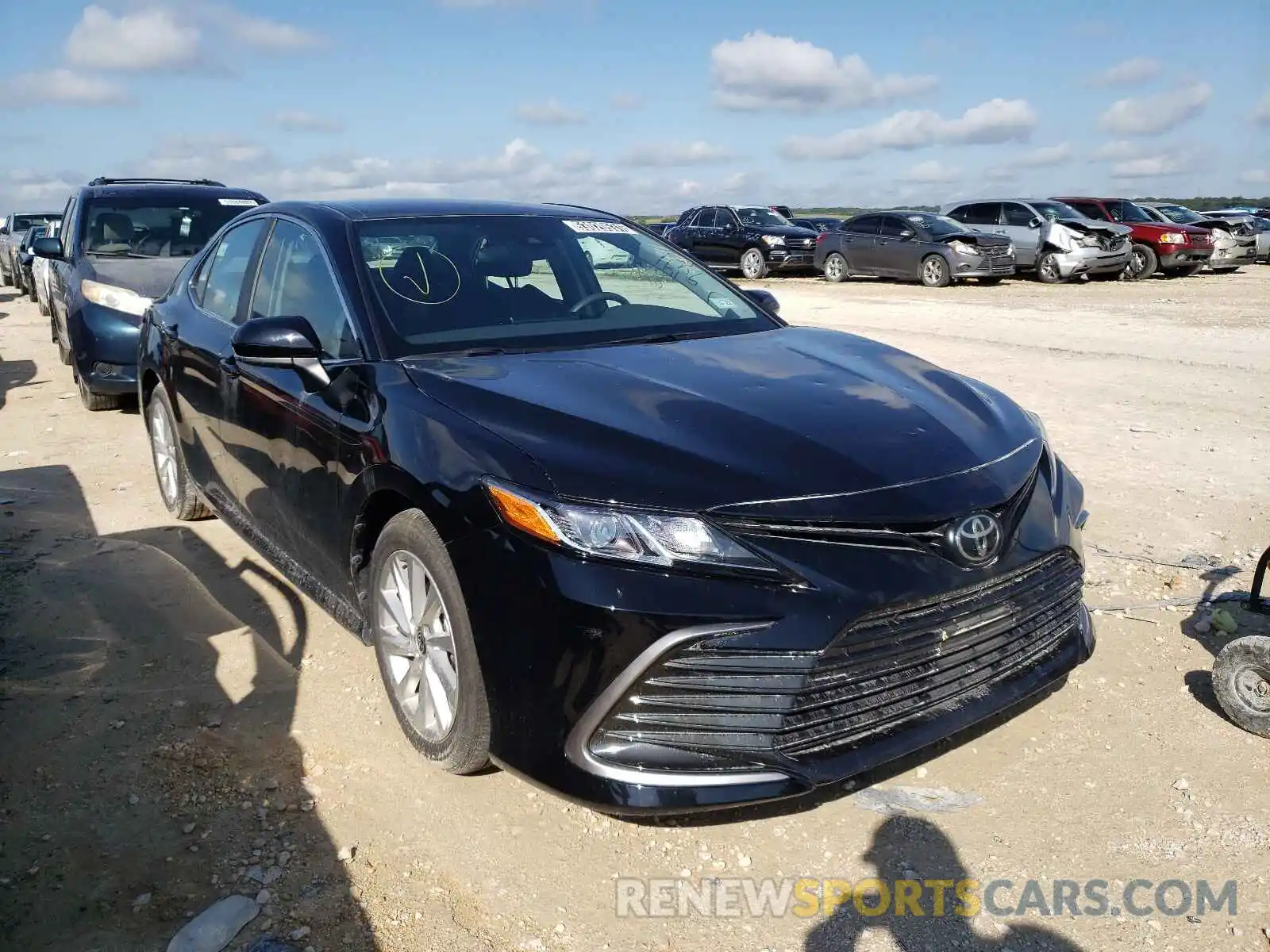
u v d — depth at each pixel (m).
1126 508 5.55
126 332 7.56
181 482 5.18
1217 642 3.92
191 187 9.27
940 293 19.58
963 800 2.96
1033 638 2.97
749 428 2.80
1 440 7.20
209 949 2.38
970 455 2.86
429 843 2.79
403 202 4.21
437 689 2.99
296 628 4.09
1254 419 7.67
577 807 2.94
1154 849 2.74
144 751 3.20
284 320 3.41
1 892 2.57
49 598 4.34
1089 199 23.70
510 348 3.47
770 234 24.14
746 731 2.50
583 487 2.56
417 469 2.88
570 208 4.54
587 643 2.48
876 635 2.57
